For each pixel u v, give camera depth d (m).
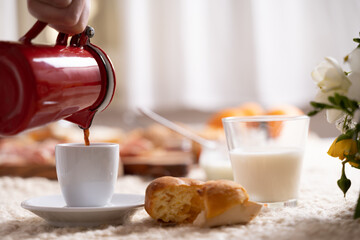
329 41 2.40
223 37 2.45
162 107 2.54
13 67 0.73
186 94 2.47
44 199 0.87
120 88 2.45
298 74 2.45
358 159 0.76
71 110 0.78
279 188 0.86
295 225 0.75
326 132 2.49
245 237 0.71
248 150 0.89
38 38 2.20
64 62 0.76
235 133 0.89
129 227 0.78
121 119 2.54
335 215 0.79
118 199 0.88
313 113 0.73
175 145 1.49
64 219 0.79
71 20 0.78
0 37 2.28
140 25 2.45
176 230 0.76
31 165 1.22
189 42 2.46
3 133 0.74
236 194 0.76
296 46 2.43
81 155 0.82
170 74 2.47
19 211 0.89
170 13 2.45
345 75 0.74
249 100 2.46
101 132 1.73
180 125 1.58
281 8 2.43
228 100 2.48
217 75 2.47
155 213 0.80
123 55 2.44
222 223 0.77
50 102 0.74
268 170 0.86
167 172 1.23
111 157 0.84
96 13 2.43
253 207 0.77
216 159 1.18
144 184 1.16
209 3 2.45
